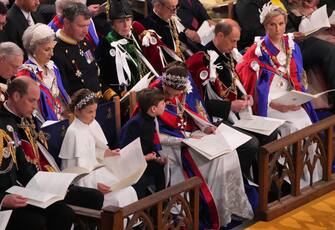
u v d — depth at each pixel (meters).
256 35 26.48
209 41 23.81
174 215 18.91
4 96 17.86
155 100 19.12
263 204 20.11
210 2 27.58
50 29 19.25
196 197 18.19
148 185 19.03
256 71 22.94
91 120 18.39
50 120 18.84
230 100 22.17
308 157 21.12
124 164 18.19
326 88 25.48
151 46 22.34
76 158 18.03
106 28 22.73
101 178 18.06
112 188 17.94
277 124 21.47
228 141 20.20
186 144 19.91
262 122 21.59
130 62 21.73
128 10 23.50
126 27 21.64
